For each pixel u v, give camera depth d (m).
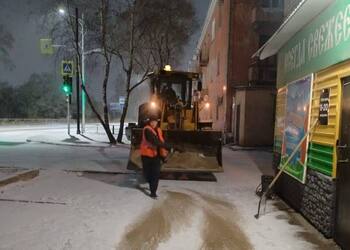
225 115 24.02
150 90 12.82
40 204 6.71
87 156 14.94
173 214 6.42
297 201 6.97
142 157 7.71
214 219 6.22
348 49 5.04
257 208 7.11
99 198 7.36
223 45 25.69
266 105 21.25
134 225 5.73
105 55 21.77
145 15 21.69
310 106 6.51
